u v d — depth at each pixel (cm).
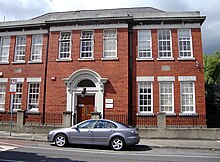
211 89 2698
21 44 2105
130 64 1892
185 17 1884
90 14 2150
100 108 1820
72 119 1783
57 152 1012
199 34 1881
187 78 1825
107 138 1142
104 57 1906
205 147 1241
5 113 1986
